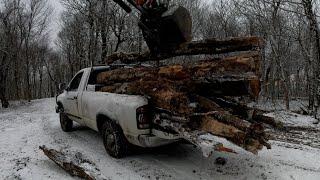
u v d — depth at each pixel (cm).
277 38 1716
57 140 798
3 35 2686
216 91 536
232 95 526
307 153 652
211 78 506
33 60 4659
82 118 747
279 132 895
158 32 575
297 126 1040
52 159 586
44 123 1097
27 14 3275
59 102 891
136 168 566
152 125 538
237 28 2748
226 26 2773
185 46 607
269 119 563
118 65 755
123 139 608
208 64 503
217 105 524
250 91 498
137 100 545
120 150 610
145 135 541
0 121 1291
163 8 584
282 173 532
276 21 1631
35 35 3656
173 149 671
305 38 1611
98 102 651
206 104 519
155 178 520
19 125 1113
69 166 539
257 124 491
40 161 615
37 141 798
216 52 583
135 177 526
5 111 1959
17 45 3294
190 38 599
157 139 542
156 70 577
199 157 618
